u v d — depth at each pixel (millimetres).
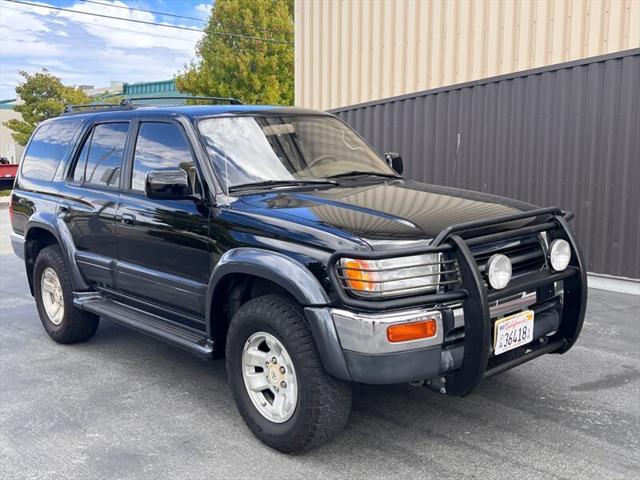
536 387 4605
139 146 4812
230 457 3689
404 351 3215
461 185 9141
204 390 4699
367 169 4809
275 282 3561
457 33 9859
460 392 3434
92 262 5156
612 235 7660
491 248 3578
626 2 7902
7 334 6215
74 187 5398
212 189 4086
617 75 7453
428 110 9445
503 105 8562
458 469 3506
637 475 3416
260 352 3783
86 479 3471
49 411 4363
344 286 3311
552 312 3896
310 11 12367
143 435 3984
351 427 4020
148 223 4504
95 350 5656
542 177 8250
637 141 7363
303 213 3686
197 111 4543
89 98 38281
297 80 12828
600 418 4105
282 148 4543
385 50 10977
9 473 3545
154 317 4805
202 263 4109
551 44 8719
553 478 3396
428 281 3330
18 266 10094
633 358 5195
